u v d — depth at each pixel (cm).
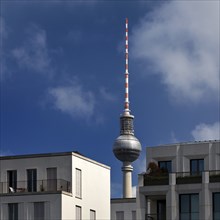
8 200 11044
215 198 10056
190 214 10119
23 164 11400
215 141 11038
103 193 12062
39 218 10906
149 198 10506
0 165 11475
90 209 11638
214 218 10006
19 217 10956
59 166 11256
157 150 10994
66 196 11012
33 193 10975
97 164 11956
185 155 10869
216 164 10725
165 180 10288
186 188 10156
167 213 10194
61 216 10838
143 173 10412
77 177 11350
